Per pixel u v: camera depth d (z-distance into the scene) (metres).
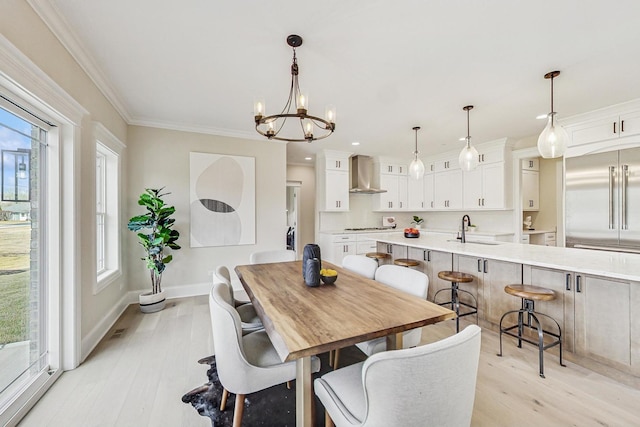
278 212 4.72
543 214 5.52
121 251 3.42
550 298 2.13
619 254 2.64
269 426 1.61
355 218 6.68
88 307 2.46
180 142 4.03
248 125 4.04
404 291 1.99
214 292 1.55
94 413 1.71
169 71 2.53
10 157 1.70
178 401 1.82
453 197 5.80
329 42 2.10
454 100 3.17
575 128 3.61
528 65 2.42
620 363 1.99
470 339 0.94
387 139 4.86
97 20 1.87
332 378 1.32
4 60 1.39
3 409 1.56
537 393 1.87
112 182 3.25
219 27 1.93
